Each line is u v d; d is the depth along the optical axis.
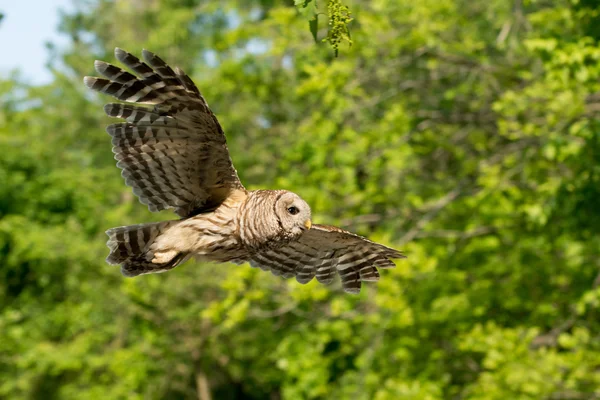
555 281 21.48
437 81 22.48
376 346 21.55
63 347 27.97
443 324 22.47
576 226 19.97
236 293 19.75
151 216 28.44
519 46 20.30
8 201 29.22
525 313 22.98
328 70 20.00
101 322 28.17
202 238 8.88
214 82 23.88
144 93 8.04
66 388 28.45
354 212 22.11
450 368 22.95
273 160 26.08
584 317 21.56
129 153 8.46
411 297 22.09
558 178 18.42
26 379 27.41
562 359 18.06
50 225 29.33
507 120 20.67
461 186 21.61
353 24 21.39
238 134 26.97
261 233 8.95
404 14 20.91
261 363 28.75
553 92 18.03
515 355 18.22
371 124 22.20
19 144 31.33
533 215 17.77
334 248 10.27
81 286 27.73
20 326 28.14
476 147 21.59
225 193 8.89
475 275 22.39
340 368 26.09
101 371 29.67
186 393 31.69
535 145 19.25
